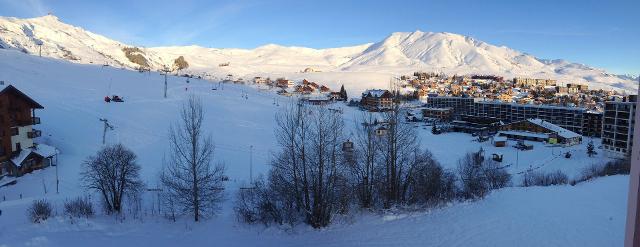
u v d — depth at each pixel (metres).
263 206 34.09
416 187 38.50
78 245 28.42
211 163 65.94
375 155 42.19
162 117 100.19
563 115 136.12
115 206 36.41
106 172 37.59
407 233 29.12
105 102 109.69
